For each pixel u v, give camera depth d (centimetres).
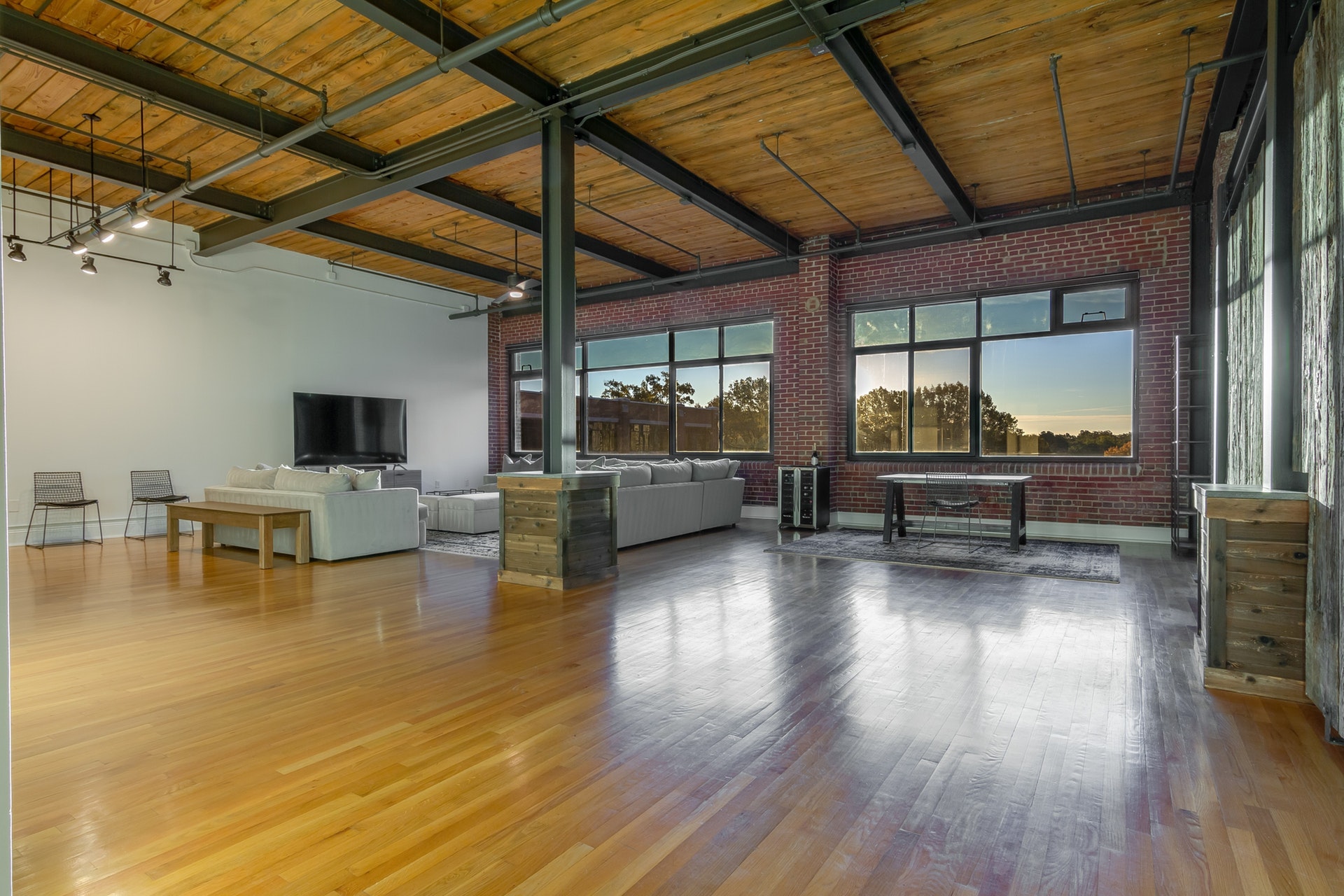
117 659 346
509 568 534
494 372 1273
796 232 880
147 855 183
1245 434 455
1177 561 594
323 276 1000
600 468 763
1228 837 189
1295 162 312
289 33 442
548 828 195
